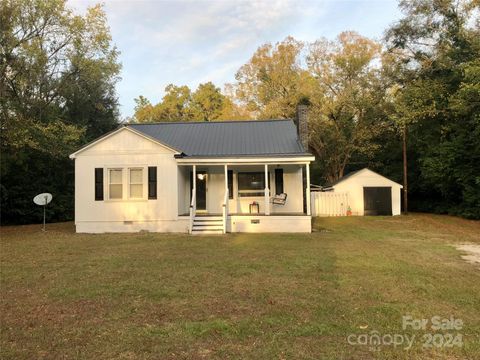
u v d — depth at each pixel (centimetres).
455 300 631
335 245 1256
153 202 1686
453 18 2386
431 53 2503
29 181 2439
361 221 2138
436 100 2336
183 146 1880
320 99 3378
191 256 1043
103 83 2962
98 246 1236
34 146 1927
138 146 1692
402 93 2622
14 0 1969
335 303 612
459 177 2264
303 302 616
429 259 1007
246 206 1895
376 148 3278
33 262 966
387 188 2566
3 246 1251
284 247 1209
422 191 2941
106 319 540
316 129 3384
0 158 1900
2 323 526
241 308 586
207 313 563
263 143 1891
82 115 2911
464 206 2367
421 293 672
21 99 2178
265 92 3788
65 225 2133
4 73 1992
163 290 688
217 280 764
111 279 776
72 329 502
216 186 1898
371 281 755
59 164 2573
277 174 1900
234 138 1973
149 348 440
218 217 1675
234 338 468
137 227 1683
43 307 596
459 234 1616
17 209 2358
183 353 427
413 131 2641
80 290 692
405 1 2509
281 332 487
